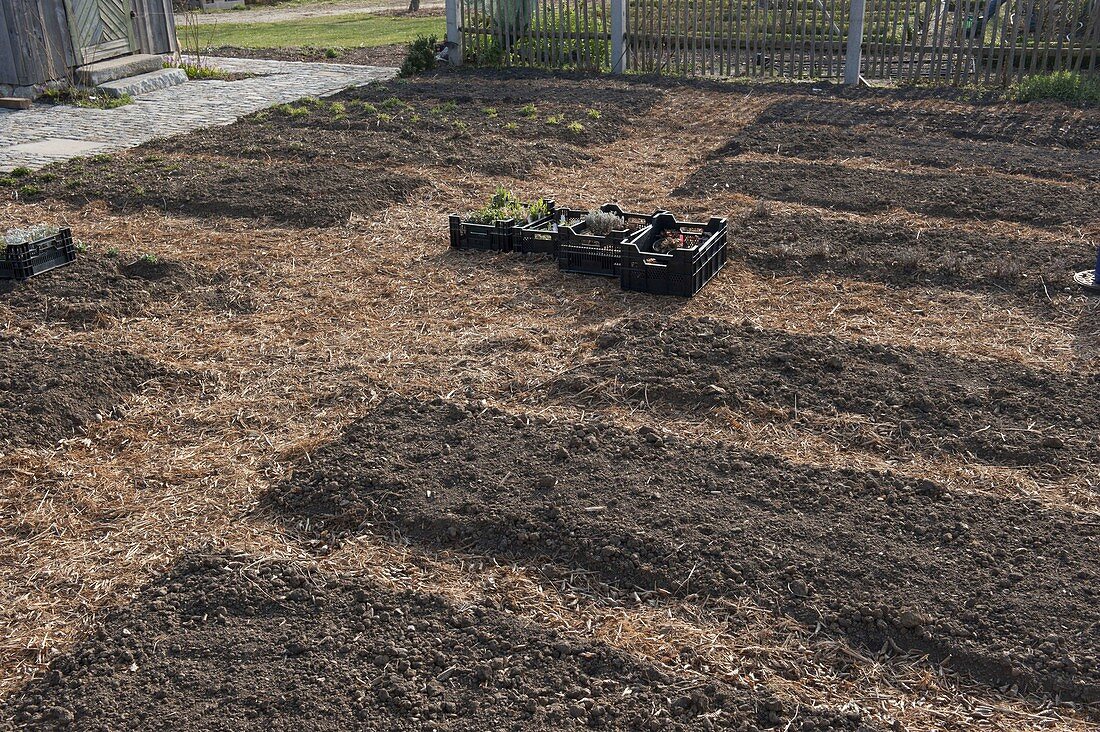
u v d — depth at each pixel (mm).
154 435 5371
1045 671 3576
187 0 32531
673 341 6125
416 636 3828
